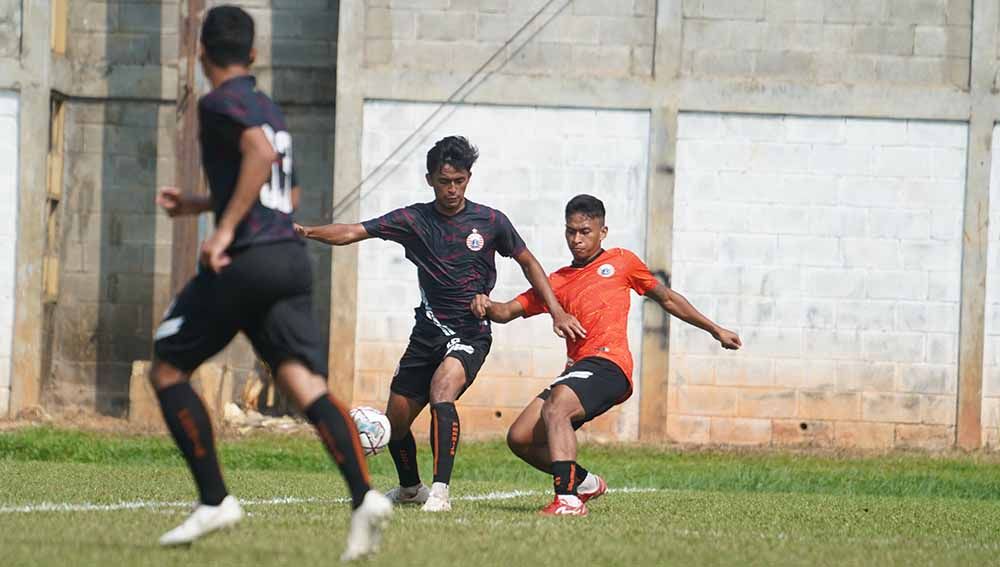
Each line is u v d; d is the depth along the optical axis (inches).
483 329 1178.6
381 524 718.5
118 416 2559.1
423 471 1859.0
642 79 2372.0
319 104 2588.6
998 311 2383.1
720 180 2377.0
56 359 2578.7
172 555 738.8
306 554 751.1
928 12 2379.4
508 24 2379.4
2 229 2420.0
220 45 735.7
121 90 2578.7
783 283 2378.2
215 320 728.3
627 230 2380.7
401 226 1166.3
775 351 2375.7
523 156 2379.4
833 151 2378.2
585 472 1178.6
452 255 1160.2
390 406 1187.9
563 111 2378.2
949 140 2381.9
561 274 1162.0
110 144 2583.7
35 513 1002.7
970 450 2353.6
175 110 2583.7
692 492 1557.6
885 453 2294.5
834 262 2379.4
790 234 2379.4
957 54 2385.6
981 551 958.4
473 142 2383.1
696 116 2379.4
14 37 2428.6
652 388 2364.7
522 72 2377.0
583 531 943.0
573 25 2379.4
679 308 1163.9
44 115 2434.8
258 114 717.3
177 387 748.0
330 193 2593.5
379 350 2379.4
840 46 2385.6
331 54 2586.1
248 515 999.0
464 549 807.7
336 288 2377.0
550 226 2379.4
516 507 1203.9
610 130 2379.4
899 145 2380.7
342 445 724.0
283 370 737.6
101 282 2588.6
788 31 2380.7
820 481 1856.5
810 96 2370.8
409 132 2378.2
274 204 726.5
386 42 2379.4
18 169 2422.5
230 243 713.0
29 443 2025.1
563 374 1136.2
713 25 2378.2
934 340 2379.4
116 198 2586.1
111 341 2591.0
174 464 1846.7
